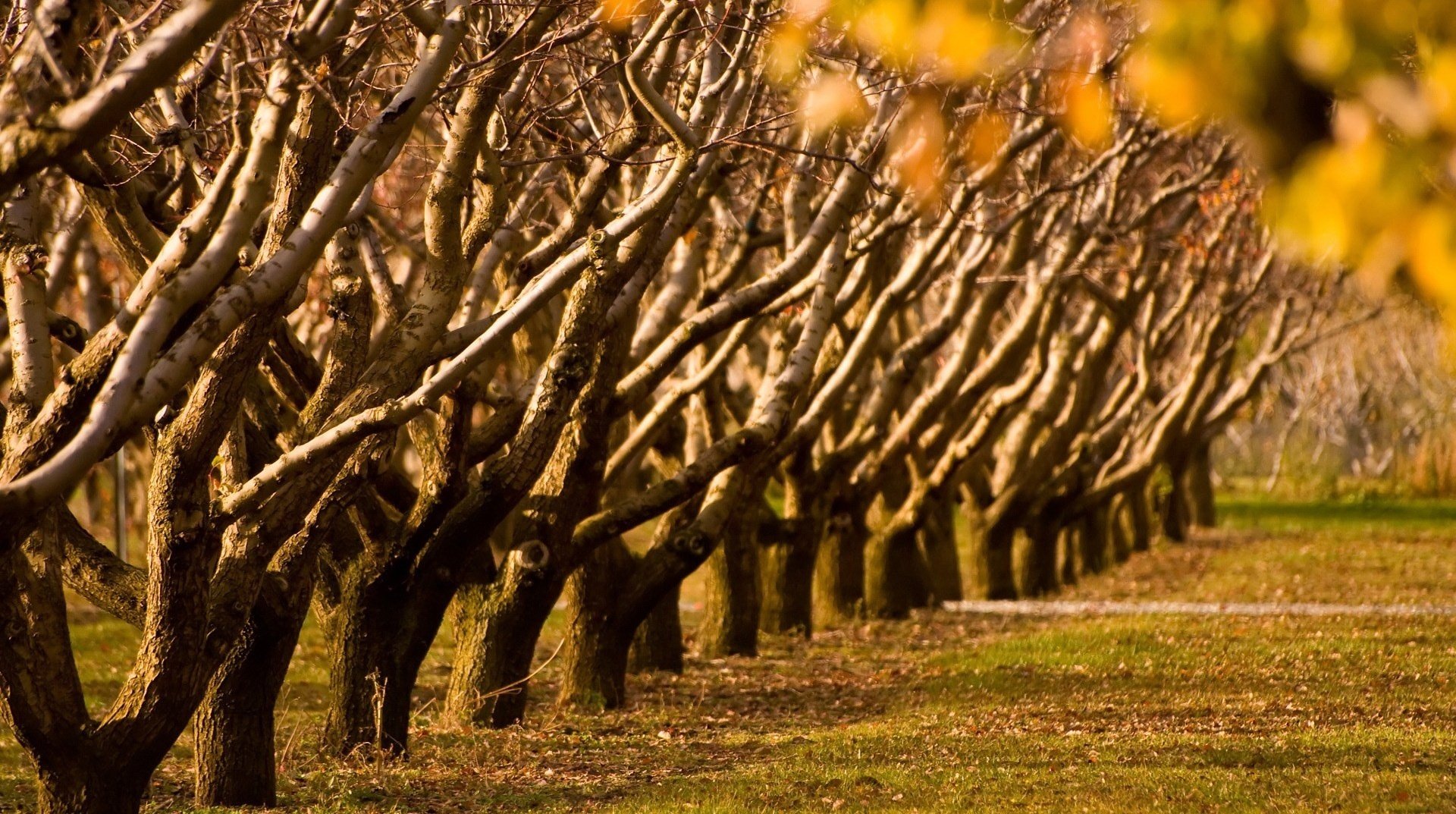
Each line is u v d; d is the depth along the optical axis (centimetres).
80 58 2391
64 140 2053
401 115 2680
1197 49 1062
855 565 8562
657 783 3881
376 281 4306
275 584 3494
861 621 8425
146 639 3044
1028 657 6525
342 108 2734
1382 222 1005
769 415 5103
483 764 4200
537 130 4462
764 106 4916
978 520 10194
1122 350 13075
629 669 6306
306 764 4166
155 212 3547
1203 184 8119
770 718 5178
